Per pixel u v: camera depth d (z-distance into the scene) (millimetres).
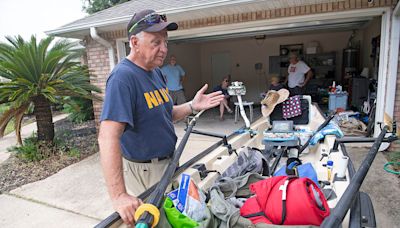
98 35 5109
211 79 10625
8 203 3117
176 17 4727
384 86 3955
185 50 9250
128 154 1569
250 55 9898
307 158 2629
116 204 1057
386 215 2523
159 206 1070
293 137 2580
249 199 1401
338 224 888
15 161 4543
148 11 1364
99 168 4070
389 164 3557
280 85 7016
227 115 7660
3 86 4219
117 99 1215
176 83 6648
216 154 2080
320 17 4145
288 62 9391
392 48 3791
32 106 4918
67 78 4684
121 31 5277
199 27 4867
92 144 5348
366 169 1270
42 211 2902
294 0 3824
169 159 1643
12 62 4340
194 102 1832
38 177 3873
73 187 3463
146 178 1595
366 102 5676
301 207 1149
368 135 4461
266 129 3178
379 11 3844
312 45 8914
